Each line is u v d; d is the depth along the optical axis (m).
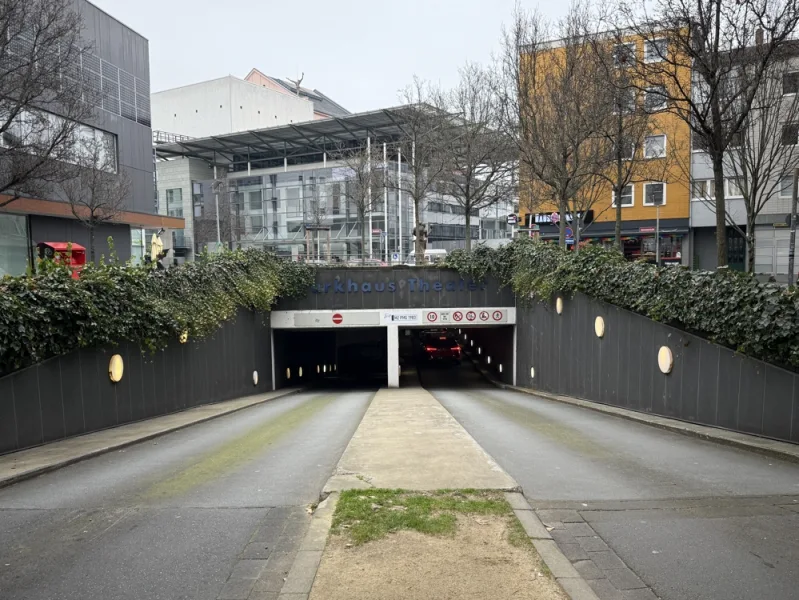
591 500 5.78
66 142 14.38
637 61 11.98
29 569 4.36
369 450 7.59
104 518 5.43
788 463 7.40
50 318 9.24
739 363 9.30
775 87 13.34
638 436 9.59
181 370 14.52
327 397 20.86
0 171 13.77
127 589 4.02
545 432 10.08
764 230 29.72
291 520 5.27
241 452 8.62
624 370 13.43
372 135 48.19
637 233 33.66
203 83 64.38
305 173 54.62
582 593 3.67
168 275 14.39
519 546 4.35
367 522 4.77
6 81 12.16
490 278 24.17
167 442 9.73
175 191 59.12
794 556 4.50
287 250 54.62
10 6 11.47
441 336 36.03
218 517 5.39
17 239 22.03
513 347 24.09
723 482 6.47
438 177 28.08
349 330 36.16
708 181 30.64
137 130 29.75
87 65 24.66
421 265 24.39
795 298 8.27
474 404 15.83
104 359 10.88
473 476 6.18
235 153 57.31
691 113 11.52
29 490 6.45
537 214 29.53
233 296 18.36
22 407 8.60
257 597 3.84
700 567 4.30
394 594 3.64
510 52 19.53
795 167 15.84
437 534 4.55
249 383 20.53
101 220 21.78
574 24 18.27
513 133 19.92
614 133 17.16
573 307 16.81
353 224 52.22
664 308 11.38
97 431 10.55
